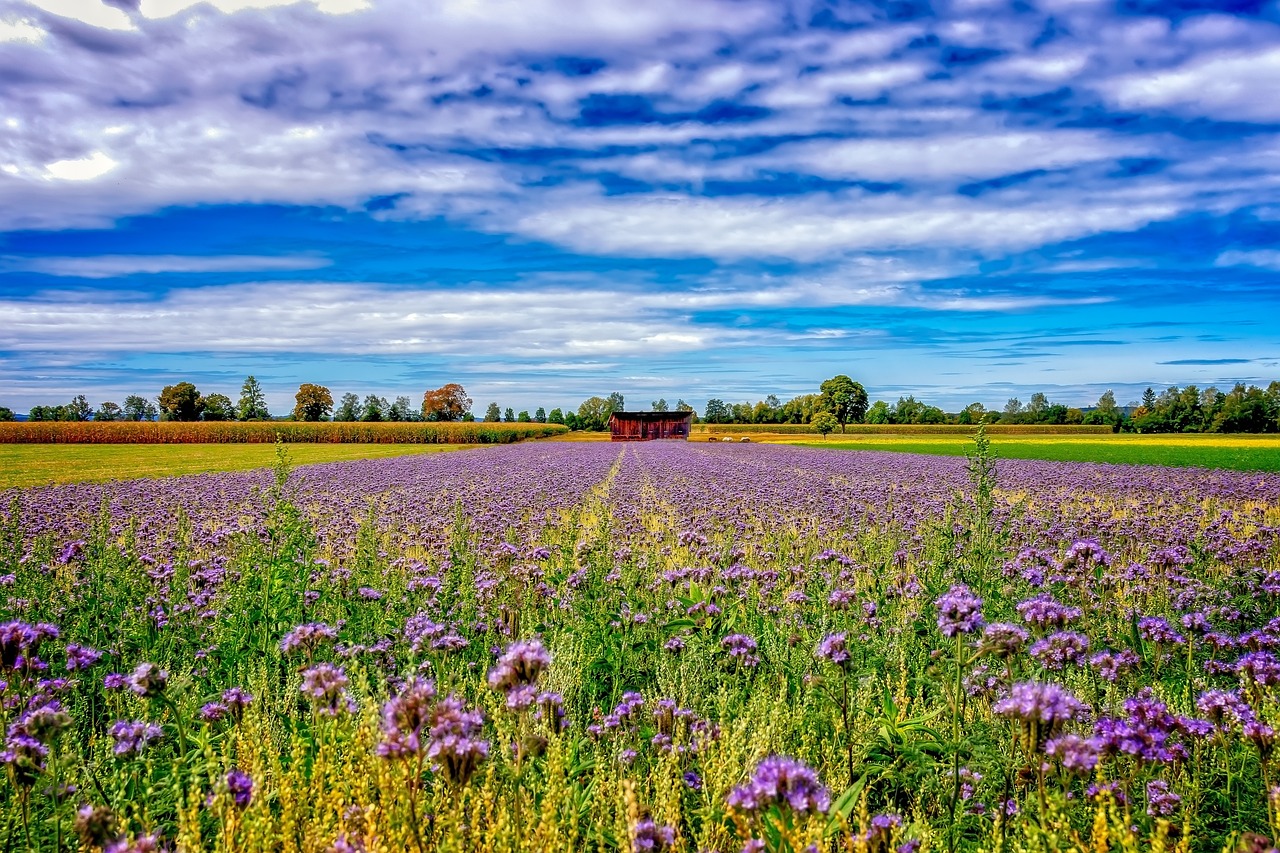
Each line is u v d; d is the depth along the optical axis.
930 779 4.12
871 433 129.00
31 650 4.45
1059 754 3.11
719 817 3.41
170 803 3.56
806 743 4.47
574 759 4.19
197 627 6.97
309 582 7.75
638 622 6.73
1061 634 4.79
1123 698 4.92
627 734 4.48
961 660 4.18
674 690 5.21
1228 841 3.49
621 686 5.79
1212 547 10.66
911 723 4.48
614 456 58.38
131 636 6.61
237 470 40.78
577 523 14.25
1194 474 32.16
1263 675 4.35
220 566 9.26
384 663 5.83
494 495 22.67
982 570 7.34
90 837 2.68
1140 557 11.33
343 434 101.62
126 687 4.82
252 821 2.83
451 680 5.25
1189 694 5.06
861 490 23.67
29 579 8.39
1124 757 4.04
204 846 3.40
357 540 11.03
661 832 2.86
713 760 3.91
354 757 3.34
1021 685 3.14
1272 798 3.43
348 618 7.22
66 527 13.37
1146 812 3.52
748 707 4.96
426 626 5.49
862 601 7.48
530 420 177.38
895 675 5.70
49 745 3.47
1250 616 7.29
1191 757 4.10
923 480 29.22
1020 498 21.86
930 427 136.12
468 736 2.86
